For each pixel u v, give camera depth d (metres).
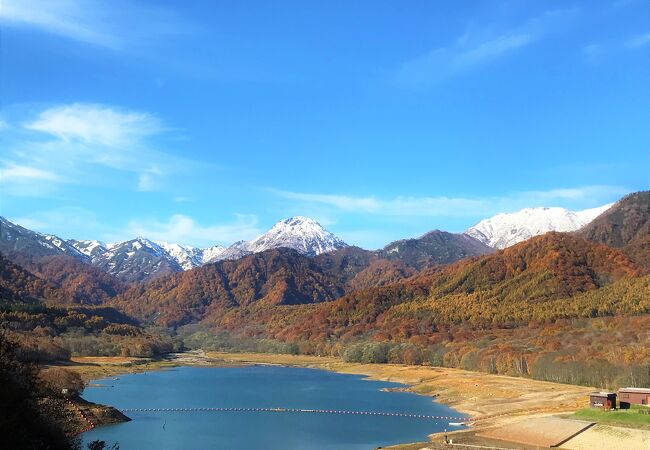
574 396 162.00
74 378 144.12
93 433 125.00
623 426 117.00
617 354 192.50
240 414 153.00
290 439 123.81
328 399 179.62
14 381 69.50
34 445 67.06
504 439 116.56
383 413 155.12
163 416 148.62
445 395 185.50
